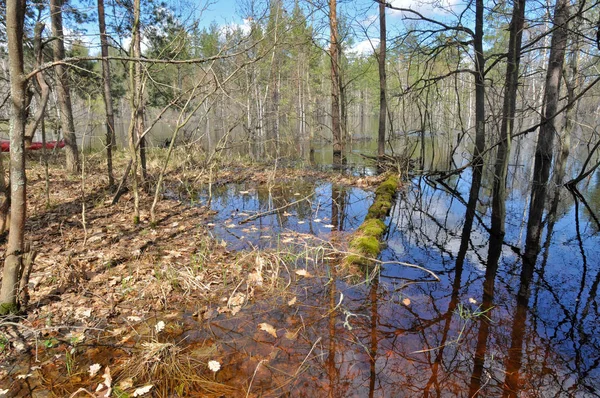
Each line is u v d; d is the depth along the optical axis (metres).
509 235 5.68
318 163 13.21
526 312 3.42
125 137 19.23
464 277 4.17
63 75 6.93
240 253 4.57
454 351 2.85
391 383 2.49
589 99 13.77
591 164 11.51
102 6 9.44
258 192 8.52
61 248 4.50
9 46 2.69
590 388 2.48
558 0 6.15
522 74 7.72
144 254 4.48
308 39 10.26
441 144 20.12
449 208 7.43
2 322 2.84
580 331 3.12
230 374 2.54
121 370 2.56
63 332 2.97
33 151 11.91
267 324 3.09
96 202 6.65
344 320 3.24
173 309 3.37
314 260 4.47
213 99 7.08
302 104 20.33
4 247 4.36
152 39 8.12
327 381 2.49
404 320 3.27
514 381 2.54
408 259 4.69
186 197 7.87
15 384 2.42
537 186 8.12
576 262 4.60
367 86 28.97
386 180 9.35
